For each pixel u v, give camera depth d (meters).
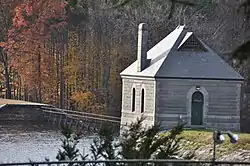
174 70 92.94
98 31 132.38
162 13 126.06
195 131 84.62
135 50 129.38
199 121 93.06
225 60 101.56
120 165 32.38
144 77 94.94
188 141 77.69
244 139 73.12
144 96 95.06
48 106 126.88
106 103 130.50
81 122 116.06
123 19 130.38
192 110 93.12
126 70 101.81
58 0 134.12
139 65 97.12
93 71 133.62
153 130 34.56
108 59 131.38
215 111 93.50
